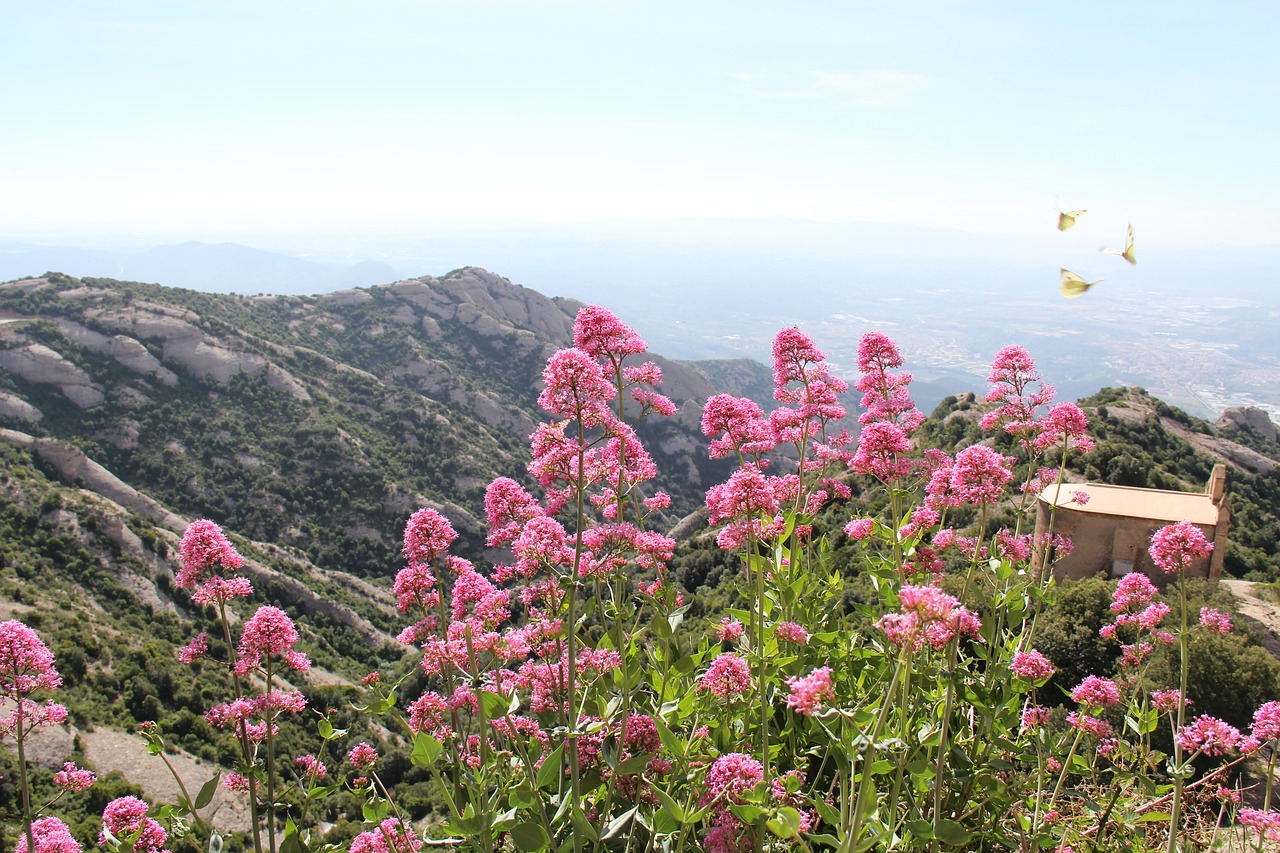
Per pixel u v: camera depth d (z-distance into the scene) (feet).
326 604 242.17
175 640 196.95
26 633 21.29
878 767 20.11
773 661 22.81
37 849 21.43
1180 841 26.71
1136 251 20.81
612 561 24.79
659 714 22.43
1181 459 193.67
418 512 25.20
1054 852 25.00
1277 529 165.07
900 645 19.10
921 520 28.22
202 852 23.06
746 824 19.72
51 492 222.48
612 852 22.16
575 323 27.25
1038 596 27.30
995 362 33.30
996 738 24.57
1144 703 25.86
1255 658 53.36
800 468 32.81
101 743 130.72
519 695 24.82
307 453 332.19
